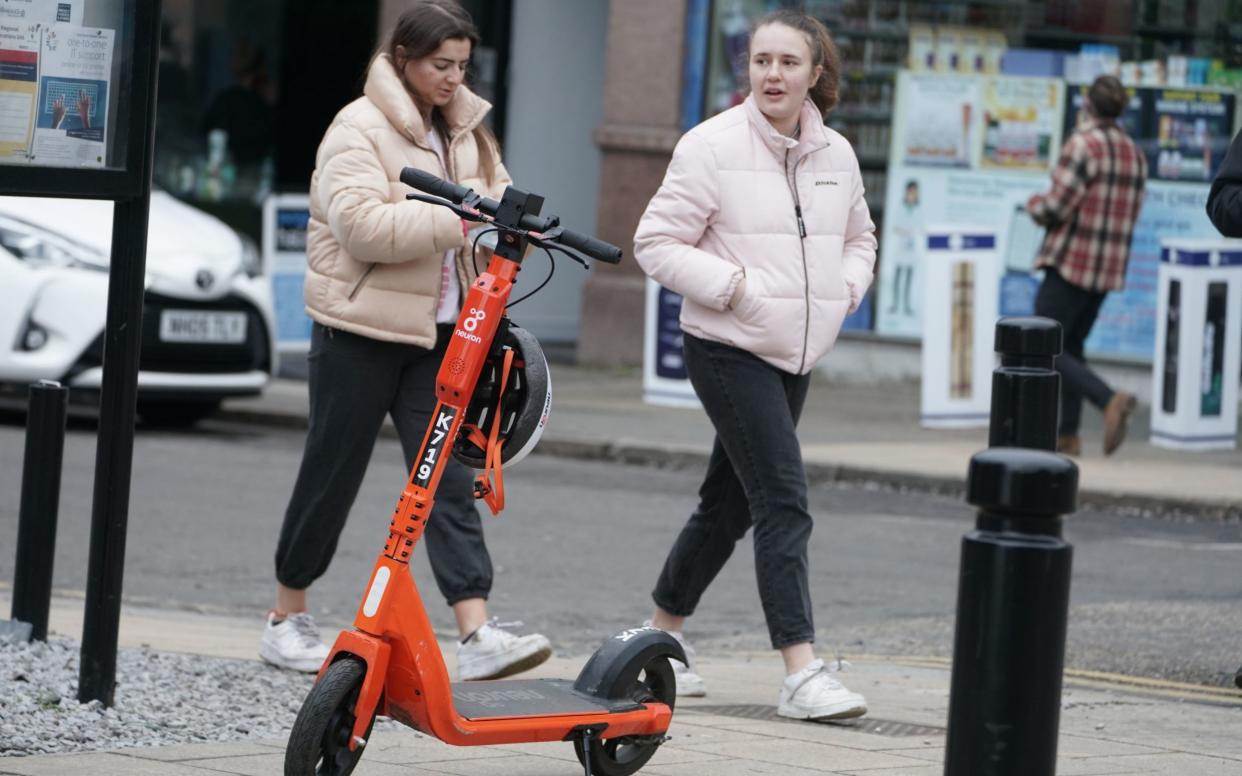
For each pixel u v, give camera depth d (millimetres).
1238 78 22422
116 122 7227
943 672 9805
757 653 10680
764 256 8219
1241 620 11352
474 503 8766
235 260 18688
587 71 27656
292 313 25766
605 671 6715
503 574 12891
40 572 9031
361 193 8383
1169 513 16047
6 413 19812
